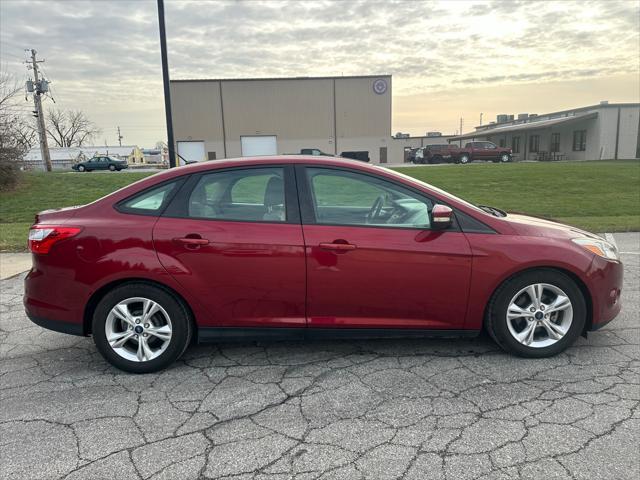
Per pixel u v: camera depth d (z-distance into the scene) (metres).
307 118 48.12
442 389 3.27
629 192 16.69
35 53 41.03
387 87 48.16
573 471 2.41
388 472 2.44
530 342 3.67
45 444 2.73
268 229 3.48
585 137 39.94
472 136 57.41
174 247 3.44
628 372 3.45
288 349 3.99
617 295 3.77
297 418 2.95
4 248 8.37
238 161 3.70
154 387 3.38
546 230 3.68
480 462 2.50
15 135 18.17
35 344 4.24
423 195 3.61
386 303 3.54
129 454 2.62
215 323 3.56
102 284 3.46
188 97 46.84
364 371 3.56
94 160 43.84
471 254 3.49
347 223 3.54
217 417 2.98
